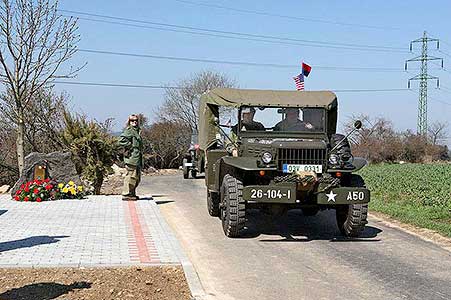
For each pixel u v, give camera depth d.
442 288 7.39
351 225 10.69
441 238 10.88
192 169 27.30
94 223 11.41
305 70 13.76
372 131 43.69
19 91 17.16
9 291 6.57
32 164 15.50
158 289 6.89
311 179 10.02
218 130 12.49
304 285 7.50
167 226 11.21
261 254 9.38
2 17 16.58
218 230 11.61
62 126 21.14
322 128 11.70
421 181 21.03
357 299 6.89
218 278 7.84
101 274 7.41
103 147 16.56
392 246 10.14
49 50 17.47
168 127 39.09
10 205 13.92
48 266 7.72
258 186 9.92
